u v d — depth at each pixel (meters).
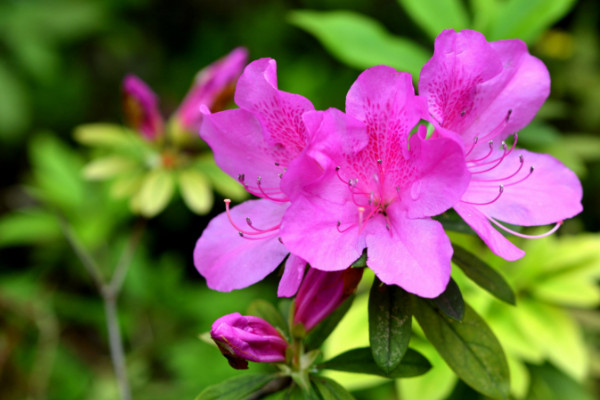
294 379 0.44
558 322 0.56
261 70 0.41
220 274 0.42
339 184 0.41
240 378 0.44
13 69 1.07
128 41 1.13
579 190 0.42
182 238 1.04
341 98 0.99
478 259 0.43
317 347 0.45
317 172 0.40
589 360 0.63
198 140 0.63
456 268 0.54
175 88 1.12
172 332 0.85
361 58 0.55
